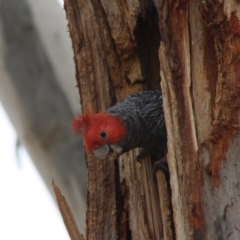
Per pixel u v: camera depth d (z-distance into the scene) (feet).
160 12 30.55
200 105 29.14
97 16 36.01
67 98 49.29
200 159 28.48
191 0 29.50
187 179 28.94
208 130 28.81
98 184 35.19
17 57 48.78
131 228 34.45
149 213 34.19
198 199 28.35
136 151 36.01
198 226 28.30
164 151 36.37
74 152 50.14
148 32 36.63
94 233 34.91
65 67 49.37
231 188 27.40
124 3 35.86
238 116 27.48
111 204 35.04
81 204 50.85
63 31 49.96
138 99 35.35
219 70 28.40
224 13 28.12
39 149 50.34
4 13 48.67
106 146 33.55
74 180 50.47
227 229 27.45
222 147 27.73
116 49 36.32
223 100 27.91
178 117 29.78
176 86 29.96
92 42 36.09
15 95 49.24
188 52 29.68
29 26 48.93
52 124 49.62
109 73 36.45
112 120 33.63
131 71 36.91
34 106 49.42
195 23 29.45
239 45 27.78
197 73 29.37
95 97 36.24
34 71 49.03
